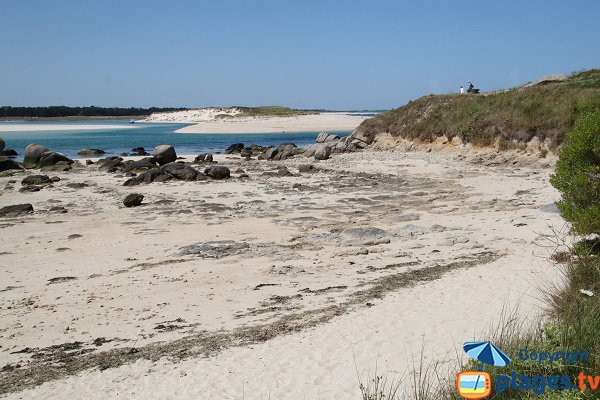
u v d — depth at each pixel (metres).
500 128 35.81
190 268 13.66
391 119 46.53
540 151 32.97
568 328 6.50
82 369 8.04
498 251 13.56
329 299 10.68
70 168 39.19
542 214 18.05
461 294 10.14
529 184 25.86
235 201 24.22
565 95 35.66
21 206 22.48
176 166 32.06
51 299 11.72
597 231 10.66
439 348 7.67
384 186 27.61
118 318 10.39
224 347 8.51
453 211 20.28
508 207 20.41
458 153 37.47
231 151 52.06
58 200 25.48
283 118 130.50
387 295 10.56
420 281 11.36
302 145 62.00
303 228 18.09
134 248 16.08
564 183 11.55
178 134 90.00
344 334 8.63
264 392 6.84
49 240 17.45
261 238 16.81
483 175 29.78
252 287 11.88
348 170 34.94
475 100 41.19
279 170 33.75
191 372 7.62
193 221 19.88
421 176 30.84
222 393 6.89
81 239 17.50
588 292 7.84
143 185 30.02
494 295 9.84
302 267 13.30
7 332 9.88
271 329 9.16
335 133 81.56
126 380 7.52
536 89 38.62
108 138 80.44
